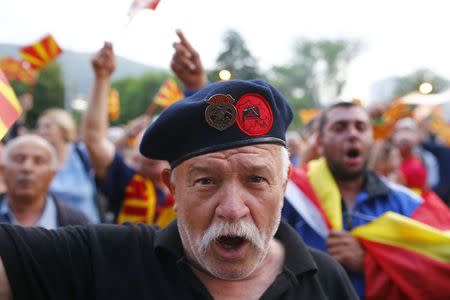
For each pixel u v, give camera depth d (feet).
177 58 8.30
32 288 4.37
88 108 9.82
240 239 4.34
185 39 8.27
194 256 4.53
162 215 10.22
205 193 4.28
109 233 4.83
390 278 7.68
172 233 4.79
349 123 8.59
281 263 4.92
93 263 4.58
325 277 5.05
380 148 17.97
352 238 7.95
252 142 4.27
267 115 4.37
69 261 4.56
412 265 7.60
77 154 12.38
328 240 8.00
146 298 4.50
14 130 17.20
